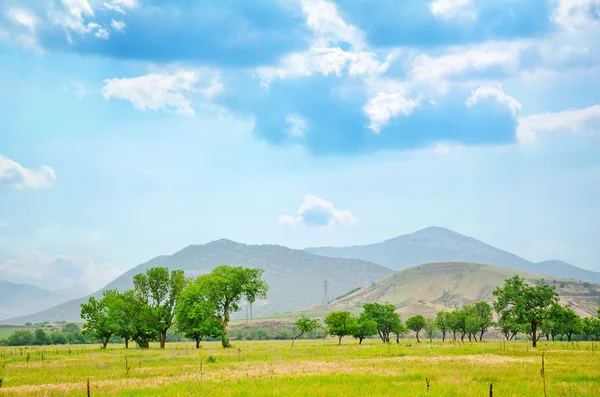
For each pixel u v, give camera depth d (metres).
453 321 131.88
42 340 170.00
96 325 97.56
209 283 93.50
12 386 32.66
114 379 36.28
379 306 136.62
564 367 40.00
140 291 99.88
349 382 31.47
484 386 28.28
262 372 39.22
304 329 110.00
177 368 44.09
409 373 36.16
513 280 93.62
